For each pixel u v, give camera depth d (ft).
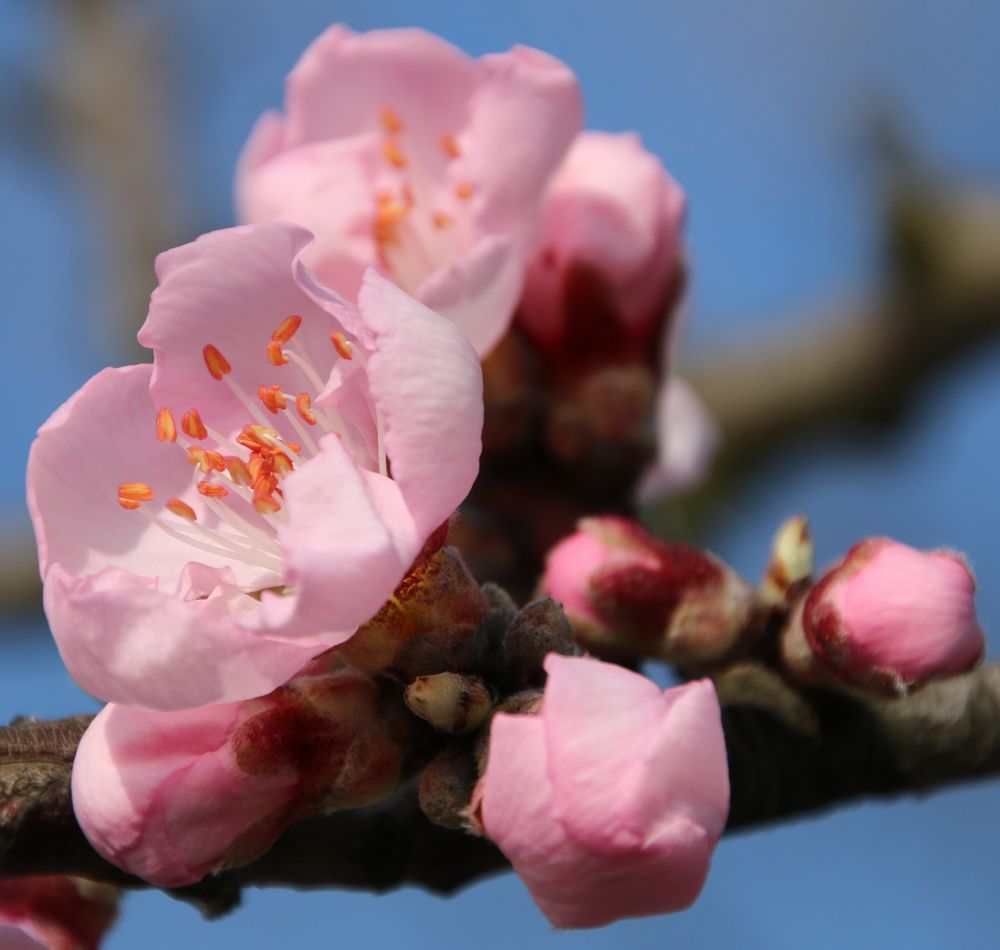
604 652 1.16
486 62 1.20
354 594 1.04
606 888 1.04
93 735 1.07
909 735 1.18
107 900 1.12
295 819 1.08
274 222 1.08
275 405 1.09
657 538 1.17
